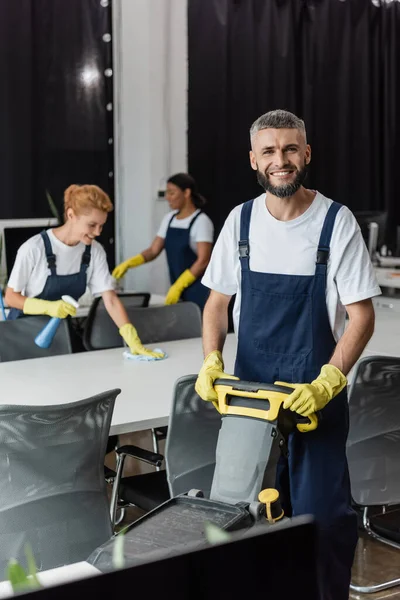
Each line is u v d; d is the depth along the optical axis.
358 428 2.80
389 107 7.75
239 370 2.47
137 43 6.50
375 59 7.65
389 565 3.21
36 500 2.33
